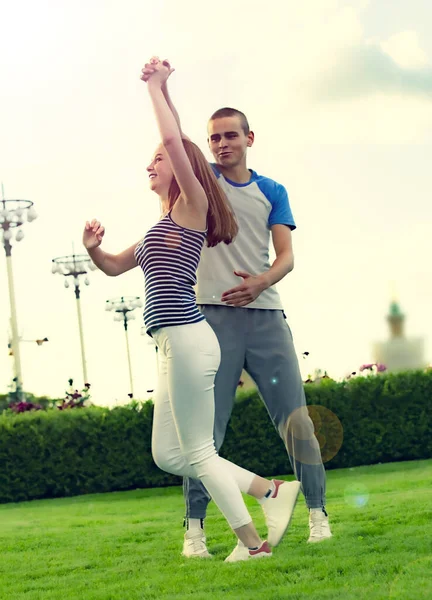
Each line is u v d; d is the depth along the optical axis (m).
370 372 11.52
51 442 10.32
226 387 4.27
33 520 7.12
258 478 3.85
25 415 10.41
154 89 3.76
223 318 4.28
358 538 4.15
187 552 4.15
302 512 5.80
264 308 4.32
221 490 3.66
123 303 19.36
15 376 16.47
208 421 3.64
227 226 3.85
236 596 3.08
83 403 11.75
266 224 4.44
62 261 18.77
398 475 9.17
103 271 4.30
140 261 3.74
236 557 3.78
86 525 6.28
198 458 3.65
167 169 3.87
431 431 11.34
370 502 6.01
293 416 4.29
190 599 3.09
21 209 16.34
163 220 3.74
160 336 3.61
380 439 11.22
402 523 4.64
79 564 4.25
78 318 18.58
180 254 3.65
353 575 3.32
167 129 3.66
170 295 3.60
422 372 11.41
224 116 4.39
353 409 11.27
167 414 3.81
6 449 10.20
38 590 3.63
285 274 4.23
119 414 10.55
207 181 3.86
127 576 3.78
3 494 10.16
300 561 3.62
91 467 10.42
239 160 4.40
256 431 10.78
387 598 2.89
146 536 5.19
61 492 10.38
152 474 10.55
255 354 4.30
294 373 4.33
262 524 5.29
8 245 16.23
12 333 16.44
